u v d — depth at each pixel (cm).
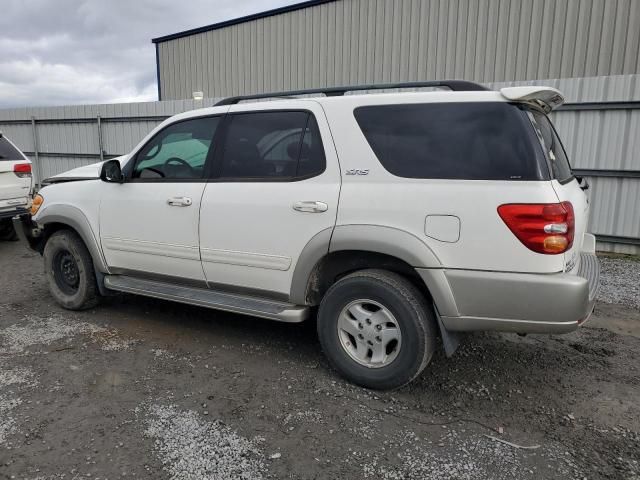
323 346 341
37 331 432
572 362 374
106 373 352
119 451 261
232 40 1498
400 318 309
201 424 287
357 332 328
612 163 728
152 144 418
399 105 313
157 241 404
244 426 285
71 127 1339
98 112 1272
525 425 288
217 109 388
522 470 247
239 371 355
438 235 292
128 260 429
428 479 240
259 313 356
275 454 259
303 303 345
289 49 1390
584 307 277
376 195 308
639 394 326
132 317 467
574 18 1028
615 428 286
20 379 342
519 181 276
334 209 320
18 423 288
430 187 295
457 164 293
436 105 304
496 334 424
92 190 444
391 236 302
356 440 272
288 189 339
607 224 746
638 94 693
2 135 766
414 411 302
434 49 1180
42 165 1427
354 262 333
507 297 281
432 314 314
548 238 270
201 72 1588
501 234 278
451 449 264
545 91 295
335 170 325
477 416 298
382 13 1228
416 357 307
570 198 295
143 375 349
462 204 286
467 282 288
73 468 248
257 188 352
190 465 250
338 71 1319
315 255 328
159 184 403
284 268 344
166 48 1648
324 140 331
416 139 305
